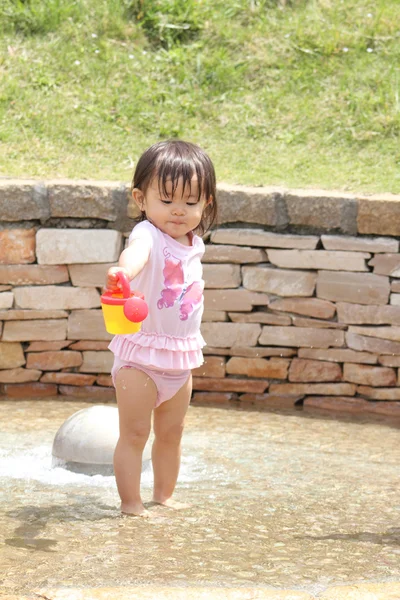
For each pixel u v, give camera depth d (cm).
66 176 765
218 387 724
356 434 614
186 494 446
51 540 357
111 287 354
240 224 702
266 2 1062
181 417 422
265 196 692
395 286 682
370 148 840
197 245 419
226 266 706
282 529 384
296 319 705
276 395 717
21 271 705
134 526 380
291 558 340
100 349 722
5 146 818
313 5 1059
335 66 960
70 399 707
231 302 710
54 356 721
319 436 605
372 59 968
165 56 980
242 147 848
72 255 705
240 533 375
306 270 700
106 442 482
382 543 365
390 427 641
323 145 850
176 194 396
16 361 719
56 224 705
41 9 1013
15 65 934
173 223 400
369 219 683
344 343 700
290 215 695
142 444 407
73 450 482
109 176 773
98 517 394
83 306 714
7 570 318
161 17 1030
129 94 919
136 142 853
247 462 525
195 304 411
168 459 426
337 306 698
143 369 400
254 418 657
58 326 716
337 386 707
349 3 1055
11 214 691
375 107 895
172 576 314
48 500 423
